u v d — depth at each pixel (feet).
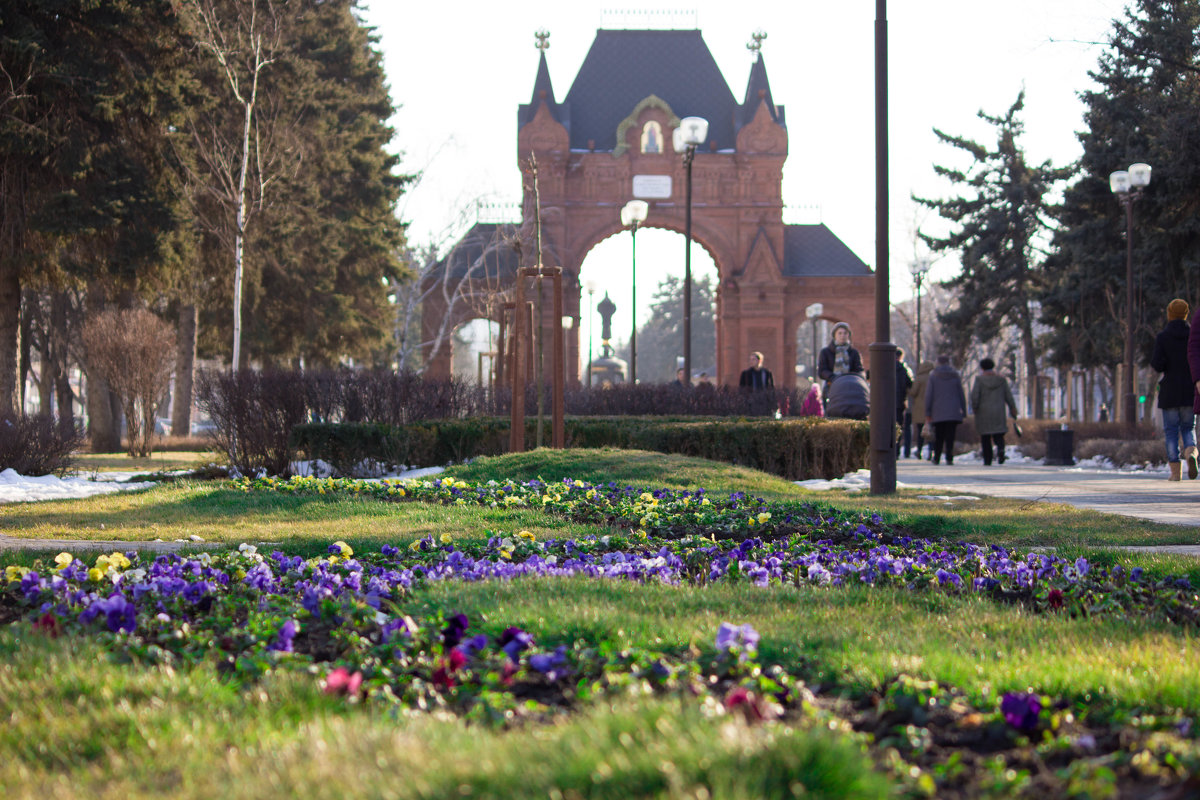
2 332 77.36
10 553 20.67
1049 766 8.14
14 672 10.94
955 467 62.23
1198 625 14.79
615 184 161.68
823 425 48.75
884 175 36.42
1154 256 108.58
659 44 171.32
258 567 16.44
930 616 14.83
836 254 169.17
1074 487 41.32
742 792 6.48
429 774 7.30
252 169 95.76
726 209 162.09
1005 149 158.30
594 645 12.12
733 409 69.87
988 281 156.87
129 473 57.36
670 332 403.13
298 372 53.26
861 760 7.31
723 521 26.13
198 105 85.05
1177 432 42.70
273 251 108.78
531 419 52.42
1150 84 95.45
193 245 86.94
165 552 21.38
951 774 7.77
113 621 12.92
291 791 7.43
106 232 78.02
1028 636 13.25
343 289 125.90
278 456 49.96
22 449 50.39
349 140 119.65
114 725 9.23
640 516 26.76
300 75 97.50
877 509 29.43
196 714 9.56
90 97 73.56
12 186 74.64
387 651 11.71
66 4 72.95
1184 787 7.24
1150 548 22.63
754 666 10.27
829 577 17.98
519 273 48.55
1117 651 12.23
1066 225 132.67
